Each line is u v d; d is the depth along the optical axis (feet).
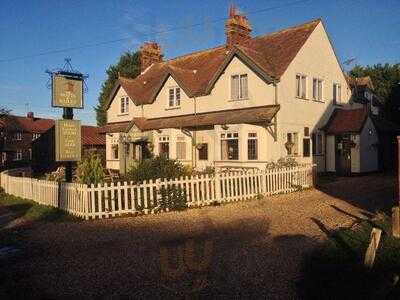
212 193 51.19
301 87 84.99
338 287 21.34
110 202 44.88
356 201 50.85
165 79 99.81
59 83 53.62
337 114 93.30
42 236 36.14
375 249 23.66
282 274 24.18
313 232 34.35
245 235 34.17
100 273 25.32
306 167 64.75
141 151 102.22
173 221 41.16
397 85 144.25
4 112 131.13
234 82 85.97
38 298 21.57
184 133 91.45
